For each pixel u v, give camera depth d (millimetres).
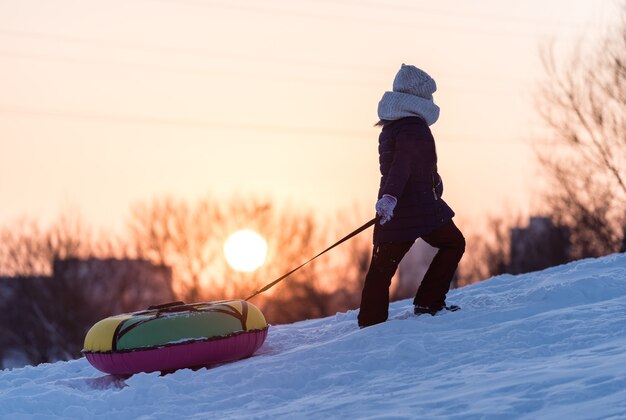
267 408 8742
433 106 11250
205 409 9000
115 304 64188
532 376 8047
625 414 6711
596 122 42344
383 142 11266
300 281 66750
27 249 62750
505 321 10758
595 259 14641
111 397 9539
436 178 11266
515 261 55125
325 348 10227
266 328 11531
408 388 8500
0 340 62344
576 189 43844
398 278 67750
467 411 7367
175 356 10836
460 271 60188
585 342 9227
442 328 10625
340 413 7914
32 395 9953
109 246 64688
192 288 65438
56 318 62250
